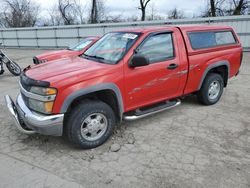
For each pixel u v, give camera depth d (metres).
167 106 4.46
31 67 4.07
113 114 3.79
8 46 27.53
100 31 20.52
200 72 4.85
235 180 2.93
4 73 10.09
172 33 4.42
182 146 3.70
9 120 4.75
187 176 3.01
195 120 4.61
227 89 6.73
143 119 4.68
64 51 8.81
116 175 3.06
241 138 3.92
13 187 2.85
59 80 3.25
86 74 3.43
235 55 5.56
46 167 3.23
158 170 3.14
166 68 4.23
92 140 3.64
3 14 41.50
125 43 4.05
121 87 3.74
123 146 3.74
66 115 3.50
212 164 3.24
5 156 3.50
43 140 3.92
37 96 3.28
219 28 5.29
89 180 2.97
